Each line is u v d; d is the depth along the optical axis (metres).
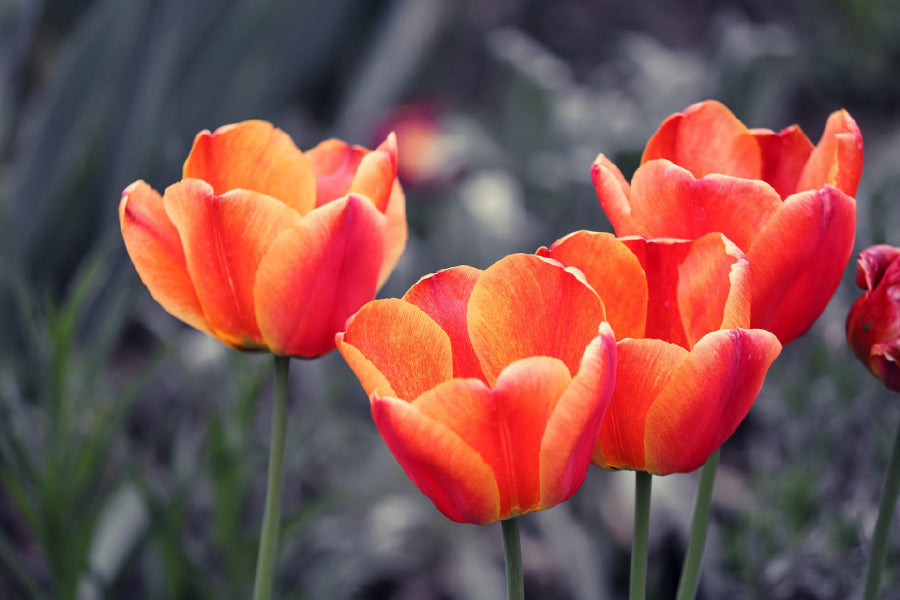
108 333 1.23
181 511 1.17
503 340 0.67
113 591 1.25
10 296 1.86
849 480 1.25
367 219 0.71
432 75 3.76
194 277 0.73
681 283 0.69
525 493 0.66
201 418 1.59
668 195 0.70
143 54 2.25
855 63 4.11
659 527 1.82
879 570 0.74
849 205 0.69
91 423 1.24
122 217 0.74
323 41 2.93
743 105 2.87
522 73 2.84
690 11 4.90
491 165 2.83
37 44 3.06
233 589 1.19
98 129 2.23
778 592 1.21
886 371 0.72
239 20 2.52
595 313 0.66
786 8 4.61
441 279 0.69
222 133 0.74
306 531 1.54
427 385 0.67
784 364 1.75
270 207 0.72
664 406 0.67
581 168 2.60
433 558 1.92
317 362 1.96
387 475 1.78
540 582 1.87
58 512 1.05
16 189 2.22
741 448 1.98
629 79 3.40
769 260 0.69
